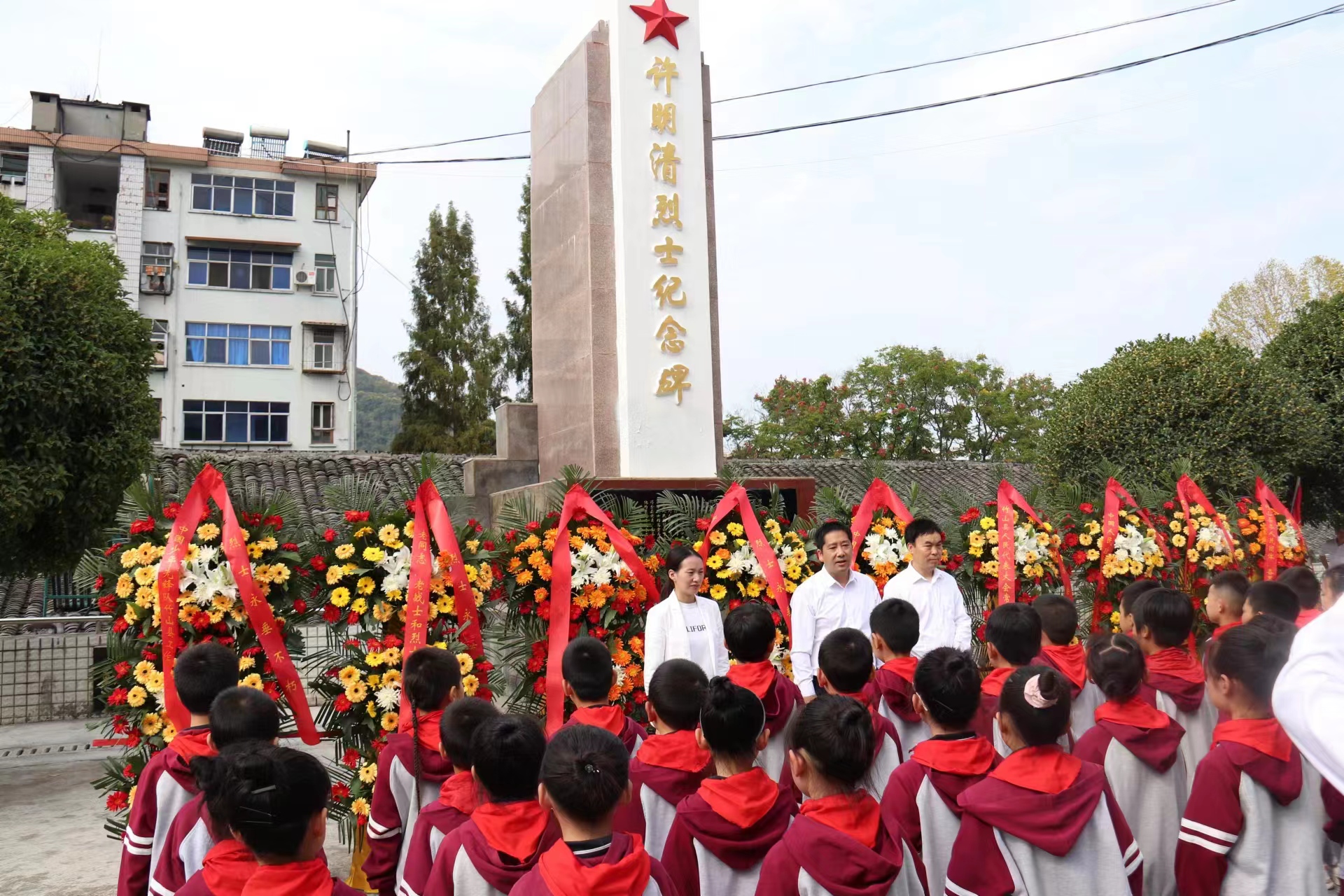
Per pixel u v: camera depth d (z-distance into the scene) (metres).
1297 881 2.48
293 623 4.52
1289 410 9.61
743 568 5.53
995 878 2.31
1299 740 1.21
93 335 8.42
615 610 5.10
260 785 2.00
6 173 21.17
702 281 7.27
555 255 7.77
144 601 4.16
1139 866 2.43
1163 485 9.18
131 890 2.95
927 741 2.68
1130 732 3.02
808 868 2.12
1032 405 23.20
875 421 22.16
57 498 7.87
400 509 4.68
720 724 2.49
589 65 7.31
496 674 5.18
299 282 23.11
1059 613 4.03
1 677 9.77
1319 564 12.81
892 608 3.84
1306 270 23.47
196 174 22.61
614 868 1.94
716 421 7.43
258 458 14.38
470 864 2.29
